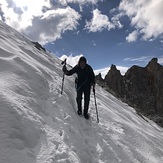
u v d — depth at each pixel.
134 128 10.12
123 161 6.75
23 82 7.01
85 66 8.34
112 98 18.66
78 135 6.55
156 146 9.08
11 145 4.36
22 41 15.29
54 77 10.45
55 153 4.91
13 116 4.88
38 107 6.48
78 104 8.38
